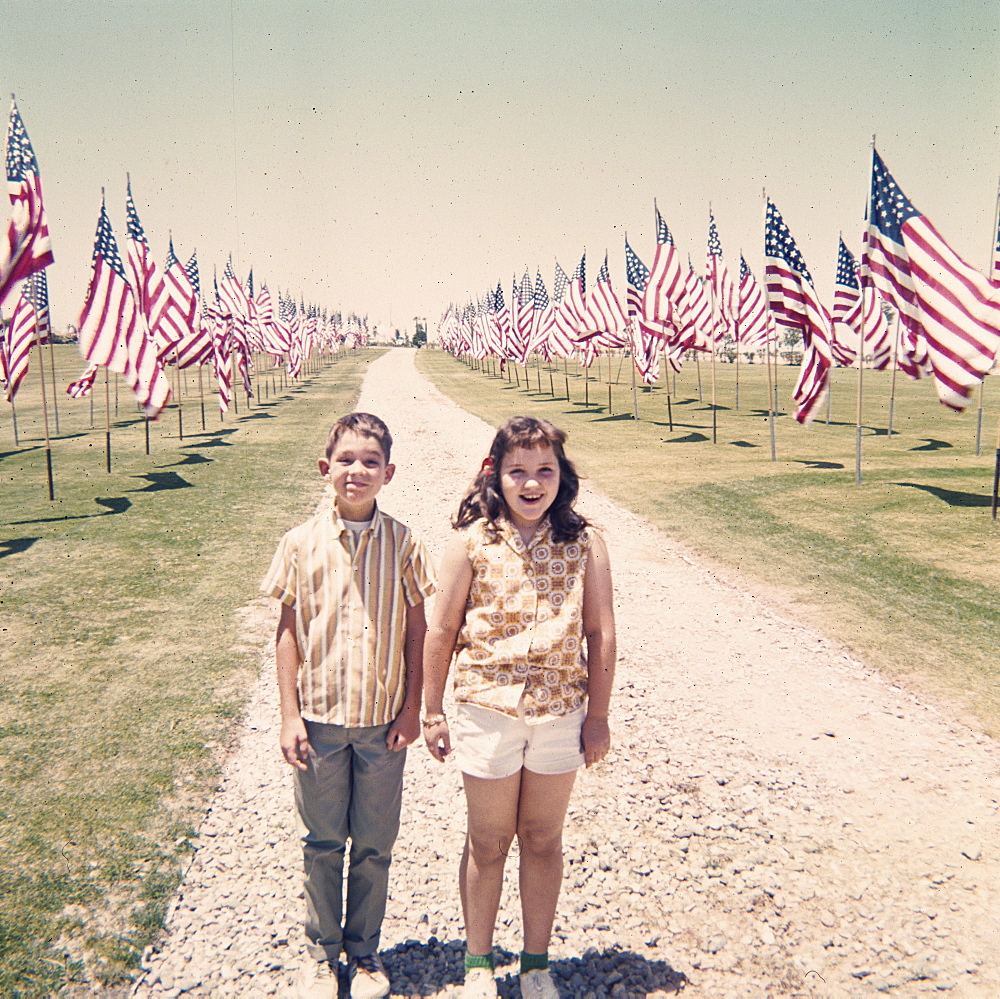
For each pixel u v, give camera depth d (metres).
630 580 8.62
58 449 19.16
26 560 9.30
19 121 10.07
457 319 69.75
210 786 4.42
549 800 2.68
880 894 3.50
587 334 27.50
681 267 19.17
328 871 2.81
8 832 3.92
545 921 2.80
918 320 10.52
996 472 10.44
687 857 3.78
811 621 7.23
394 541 2.78
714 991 2.94
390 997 2.87
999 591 7.80
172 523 11.28
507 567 2.62
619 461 16.62
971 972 3.04
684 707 5.49
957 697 5.58
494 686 2.59
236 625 7.16
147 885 3.53
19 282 10.25
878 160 10.90
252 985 2.95
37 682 5.86
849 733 5.08
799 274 13.00
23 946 3.12
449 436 21.09
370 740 2.74
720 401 29.97
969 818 4.11
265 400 33.62
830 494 12.47
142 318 13.29
